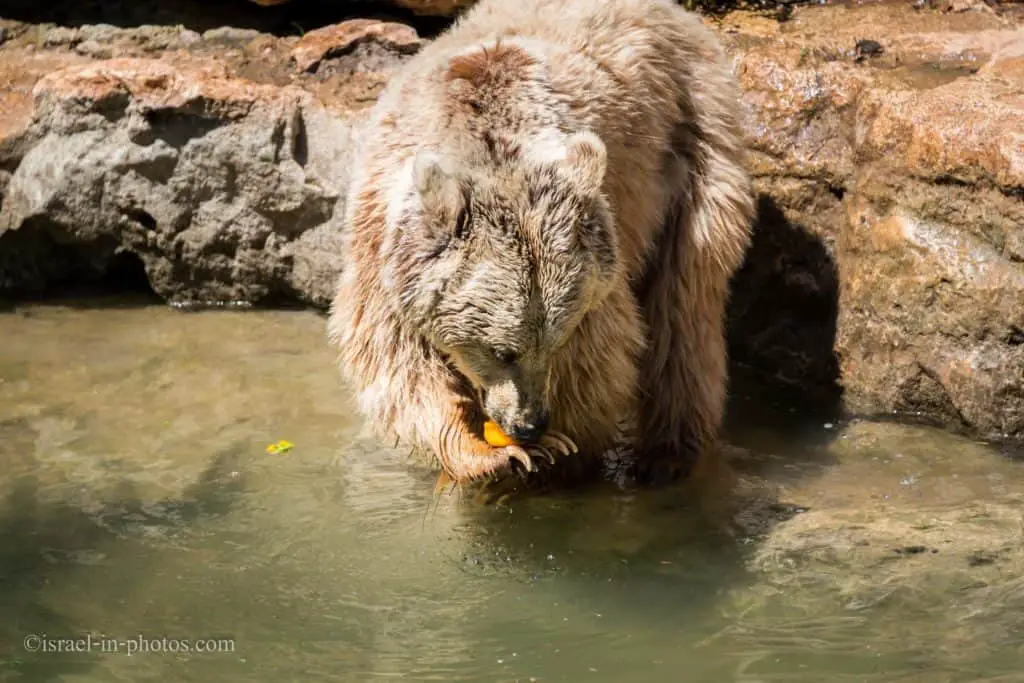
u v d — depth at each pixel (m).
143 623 9.16
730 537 10.51
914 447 12.27
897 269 12.91
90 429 12.43
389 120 10.73
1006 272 12.09
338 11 17.64
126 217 15.61
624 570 9.99
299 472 11.66
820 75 14.20
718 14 16.64
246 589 9.64
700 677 8.39
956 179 12.48
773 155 14.20
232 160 15.37
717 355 12.28
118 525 10.59
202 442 12.23
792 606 9.34
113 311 15.69
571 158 9.63
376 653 8.77
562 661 8.66
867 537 10.37
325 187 15.27
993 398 12.24
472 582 9.80
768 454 12.28
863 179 13.46
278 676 8.48
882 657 8.58
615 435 12.02
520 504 11.20
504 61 10.41
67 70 15.71
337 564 10.03
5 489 11.20
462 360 10.00
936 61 14.58
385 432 10.88
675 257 12.06
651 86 11.51
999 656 8.53
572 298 9.56
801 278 14.16
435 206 9.39
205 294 16.02
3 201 15.61
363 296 10.64
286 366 14.09
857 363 13.41
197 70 15.86
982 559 9.91
